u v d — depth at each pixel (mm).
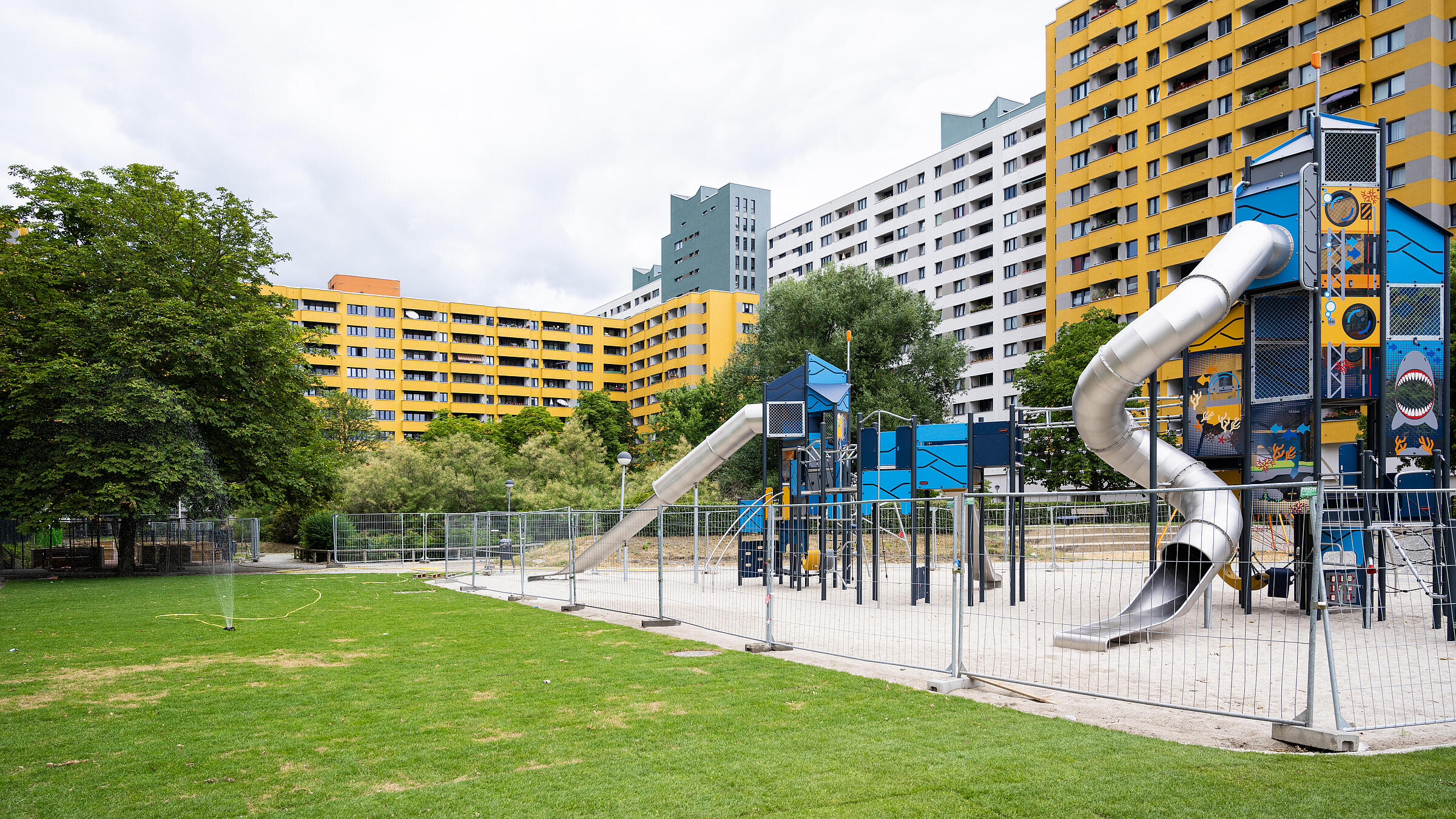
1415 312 14102
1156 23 55594
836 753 5918
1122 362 13039
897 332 44938
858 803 4883
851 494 20328
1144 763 5555
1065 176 61406
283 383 30172
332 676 9195
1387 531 11195
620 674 9148
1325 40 45156
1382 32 43000
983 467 17719
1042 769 5469
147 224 27766
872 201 92125
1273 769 5387
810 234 101312
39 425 25609
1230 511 12141
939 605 15609
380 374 106188
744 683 8562
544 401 117500
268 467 29375
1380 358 13508
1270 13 47969
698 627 13188
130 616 15328
